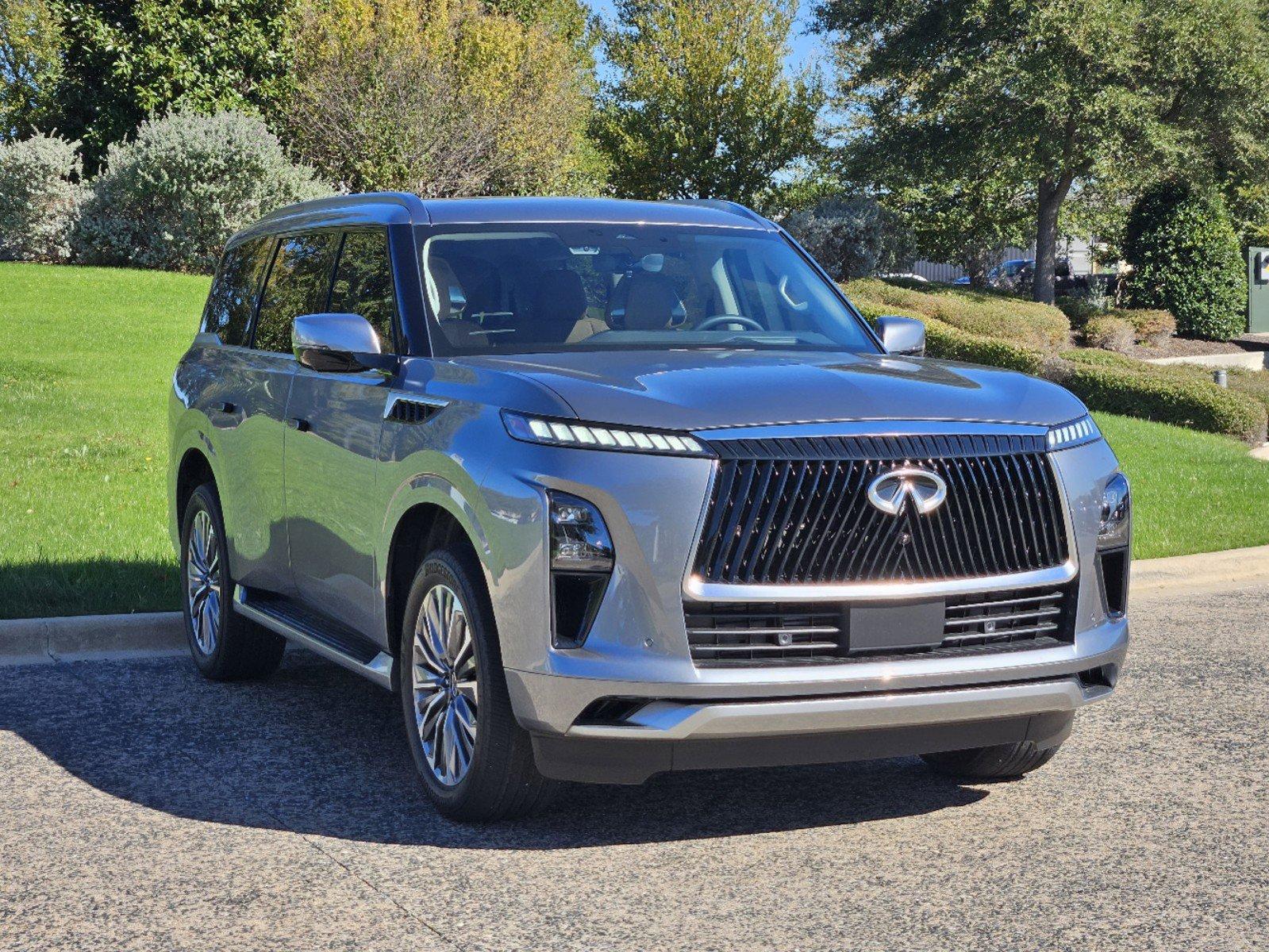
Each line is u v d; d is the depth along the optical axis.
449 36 32.69
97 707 6.23
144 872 4.25
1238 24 29.66
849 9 33.22
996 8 30.14
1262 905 4.04
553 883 4.16
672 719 4.04
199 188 24.09
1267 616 8.75
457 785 4.59
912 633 4.24
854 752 4.28
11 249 24.66
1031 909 4.00
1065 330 28.16
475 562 4.48
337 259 5.91
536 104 33.75
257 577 6.20
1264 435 20.02
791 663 4.12
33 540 8.96
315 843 4.51
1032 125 30.28
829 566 4.18
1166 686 6.91
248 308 6.71
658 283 5.55
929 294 29.05
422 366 4.96
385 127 29.64
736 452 4.12
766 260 6.00
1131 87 30.39
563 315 5.28
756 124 41.44
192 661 7.18
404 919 3.88
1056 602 4.56
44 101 31.56
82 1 28.36
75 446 12.08
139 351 17.30
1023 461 4.46
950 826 4.77
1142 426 18.55
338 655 5.34
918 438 4.30
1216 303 33.91
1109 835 4.69
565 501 4.13
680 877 4.23
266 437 5.94
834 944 3.73
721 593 4.07
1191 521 11.78
